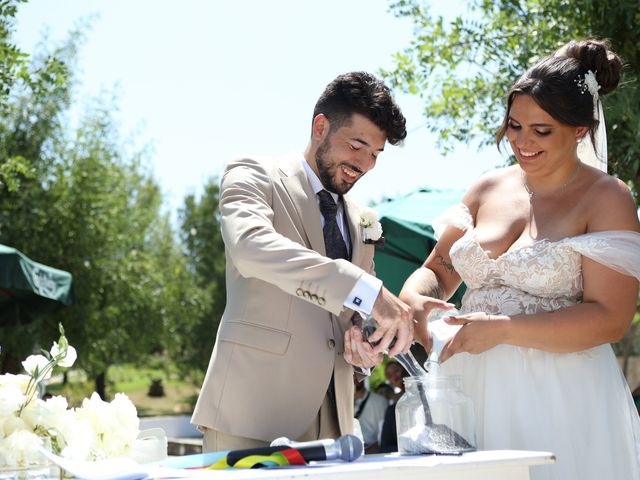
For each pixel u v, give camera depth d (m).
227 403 2.45
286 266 2.13
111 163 13.33
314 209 2.57
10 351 11.18
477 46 6.41
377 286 2.09
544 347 2.40
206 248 25.31
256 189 2.46
